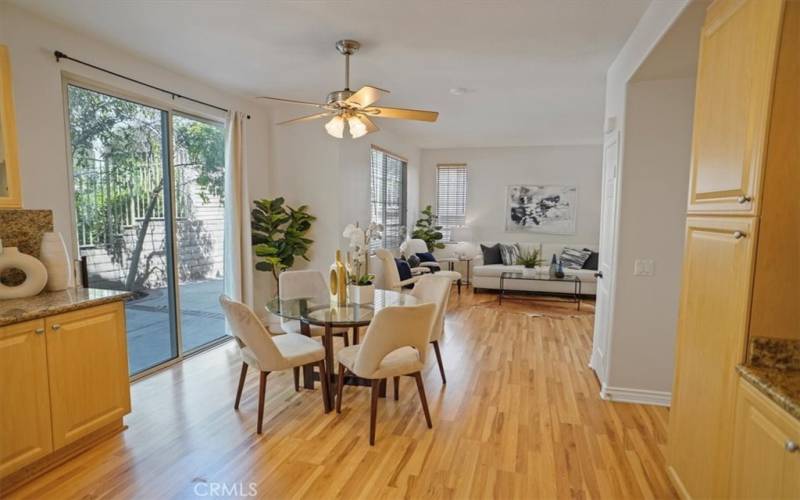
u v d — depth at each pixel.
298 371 3.24
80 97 3.00
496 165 8.10
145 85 3.36
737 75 1.57
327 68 3.51
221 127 4.39
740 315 1.50
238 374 3.58
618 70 3.19
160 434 2.61
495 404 3.07
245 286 4.40
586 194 7.74
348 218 5.05
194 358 3.96
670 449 2.13
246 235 4.36
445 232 8.44
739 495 1.49
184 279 4.02
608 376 3.14
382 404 3.06
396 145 6.78
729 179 1.61
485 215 8.23
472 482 2.18
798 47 1.34
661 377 3.05
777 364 1.46
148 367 3.59
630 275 3.04
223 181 4.46
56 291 2.61
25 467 2.12
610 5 2.39
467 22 2.62
